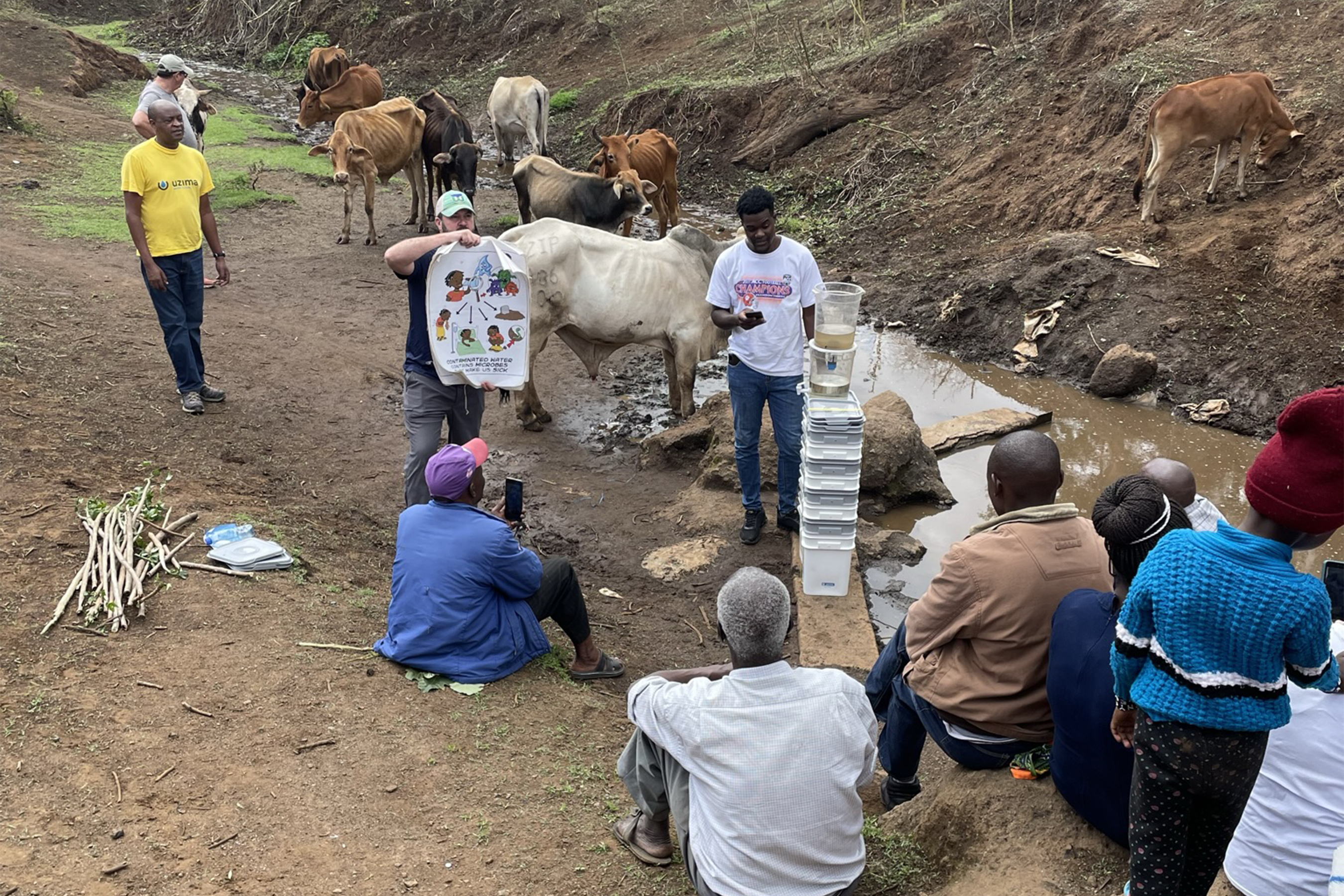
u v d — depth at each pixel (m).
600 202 11.73
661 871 3.50
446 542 4.50
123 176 6.75
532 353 7.98
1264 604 2.46
